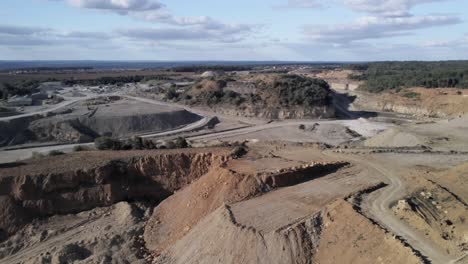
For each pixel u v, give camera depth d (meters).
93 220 46.50
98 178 49.03
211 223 38.22
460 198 39.12
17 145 90.00
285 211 37.53
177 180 52.41
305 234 33.78
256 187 43.00
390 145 78.31
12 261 40.19
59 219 46.34
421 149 62.12
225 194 42.75
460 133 80.00
